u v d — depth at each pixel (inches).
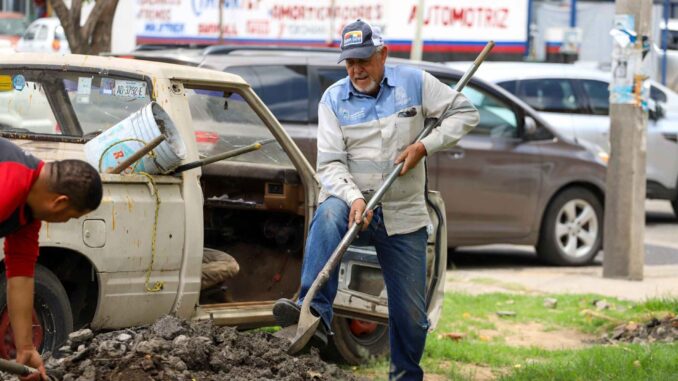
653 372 458.0
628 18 759.1
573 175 805.2
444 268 474.3
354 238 374.0
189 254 411.5
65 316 387.5
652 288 727.1
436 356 522.6
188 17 1579.7
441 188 747.4
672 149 1065.5
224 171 485.7
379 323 472.7
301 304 371.2
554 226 808.3
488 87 775.1
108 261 387.2
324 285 373.4
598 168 815.7
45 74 433.7
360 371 487.5
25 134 421.1
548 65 1045.8
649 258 878.4
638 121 756.6
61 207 265.7
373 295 461.4
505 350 536.4
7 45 1664.6
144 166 400.8
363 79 382.3
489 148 765.3
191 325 370.6
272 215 500.4
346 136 386.0
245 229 508.4
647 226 1074.7
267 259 500.7
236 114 486.9
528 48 1462.8
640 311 630.5
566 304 659.4
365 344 499.8
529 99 1016.9
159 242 402.0
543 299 672.4
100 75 428.1
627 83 753.0
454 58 1424.7
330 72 684.7
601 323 608.4
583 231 828.0
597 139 1027.9
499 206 772.6
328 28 1467.8
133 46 1647.4
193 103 483.2
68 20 738.8
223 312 432.8
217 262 446.0
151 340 349.1
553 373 462.3
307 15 1483.8
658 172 1062.4
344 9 1459.2
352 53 375.2
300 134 666.2
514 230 782.5
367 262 458.0
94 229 382.9
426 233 394.9
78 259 394.9
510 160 775.1
